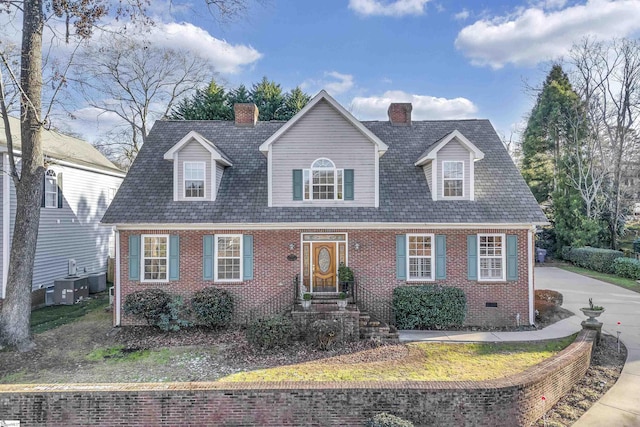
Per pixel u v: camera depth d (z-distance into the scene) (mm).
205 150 14359
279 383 7809
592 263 27344
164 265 13906
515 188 14758
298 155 14398
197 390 7500
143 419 7457
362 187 14320
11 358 10609
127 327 13445
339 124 14445
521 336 12516
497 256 14070
